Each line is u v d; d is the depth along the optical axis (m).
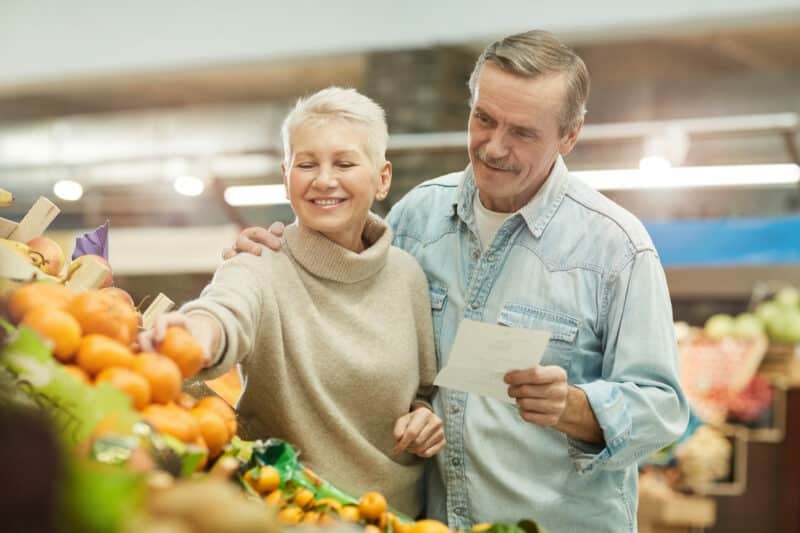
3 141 10.65
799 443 5.11
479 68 2.06
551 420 1.85
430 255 2.24
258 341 1.90
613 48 8.04
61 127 10.45
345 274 1.96
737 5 6.02
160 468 1.38
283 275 1.93
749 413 5.27
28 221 2.00
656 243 6.27
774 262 6.04
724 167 4.96
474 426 2.10
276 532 1.03
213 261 6.50
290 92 9.89
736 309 7.32
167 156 5.86
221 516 0.99
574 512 2.06
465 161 7.13
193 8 7.90
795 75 8.22
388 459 2.00
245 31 7.70
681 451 5.04
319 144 1.91
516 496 2.06
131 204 9.25
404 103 7.21
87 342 1.47
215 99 10.37
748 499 5.06
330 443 1.96
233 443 1.69
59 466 0.87
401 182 7.16
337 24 7.37
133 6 8.12
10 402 1.33
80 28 8.33
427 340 2.13
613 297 2.07
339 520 1.62
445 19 7.02
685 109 8.66
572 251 2.11
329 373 1.94
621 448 1.95
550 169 2.15
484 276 2.15
